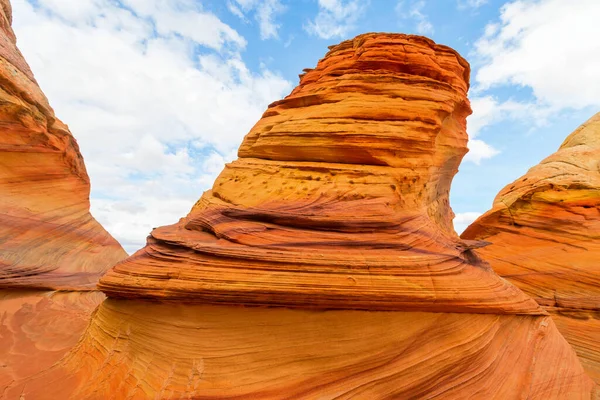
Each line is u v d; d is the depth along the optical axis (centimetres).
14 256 1650
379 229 780
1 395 683
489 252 2086
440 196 1380
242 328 636
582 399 738
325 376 601
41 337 1129
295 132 1008
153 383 604
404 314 668
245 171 1072
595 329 1405
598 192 1855
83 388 661
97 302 1655
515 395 665
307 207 823
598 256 1644
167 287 645
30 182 2031
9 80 1880
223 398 568
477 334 703
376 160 938
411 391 608
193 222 915
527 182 2142
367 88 1042
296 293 627
